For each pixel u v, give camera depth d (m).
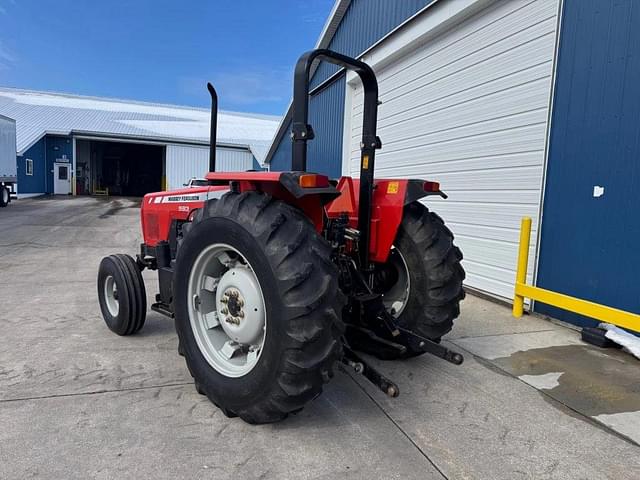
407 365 3.10
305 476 1.88
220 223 2.28
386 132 7.44
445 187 5.93
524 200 4.60
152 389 2.63
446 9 5.59
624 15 3.60
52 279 5.68
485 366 3.12
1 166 17.19
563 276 4.14
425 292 2.89
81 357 3.10
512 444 2.18
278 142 15.58
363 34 7.88
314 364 2.00
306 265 2.01
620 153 3.63
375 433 2.23
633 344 3.29
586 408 2.55
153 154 32.53
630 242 3.57
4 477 1.82
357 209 2.95
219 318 2.44
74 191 27.19
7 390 2.58
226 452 2.03
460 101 5.61
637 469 2.02
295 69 2.26
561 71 4.14
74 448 2.03
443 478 1.91
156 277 5.97
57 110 31.12
